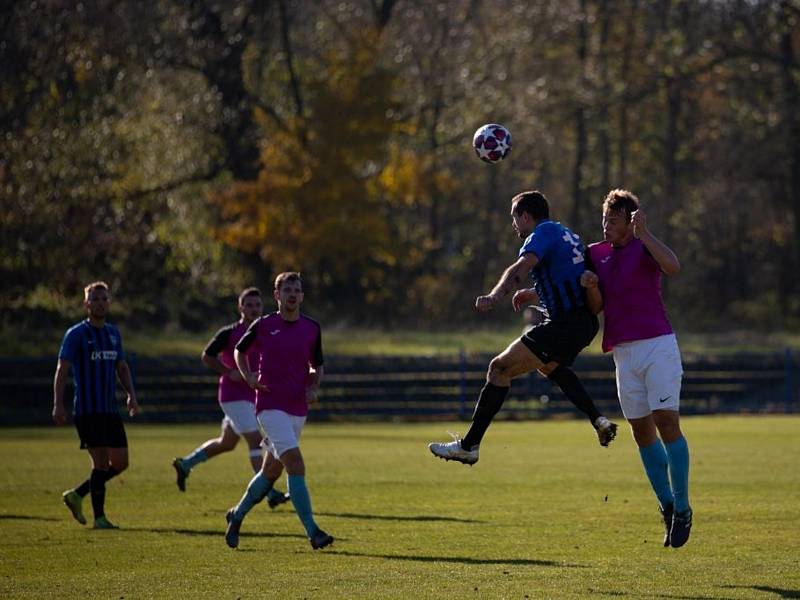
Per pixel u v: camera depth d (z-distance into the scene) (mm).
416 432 83875
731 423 89688
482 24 163125
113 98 115188
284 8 143875
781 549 30016
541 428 86875
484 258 183875
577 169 172500
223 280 131750
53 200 109688
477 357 104500
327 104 127875
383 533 33750
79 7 111750
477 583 25578
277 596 24328
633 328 28219
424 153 141625
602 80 162000
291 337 31125
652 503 40281
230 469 55156
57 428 90500
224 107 132500
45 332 113188
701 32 164000
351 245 127938
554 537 32594
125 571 28000
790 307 173125
